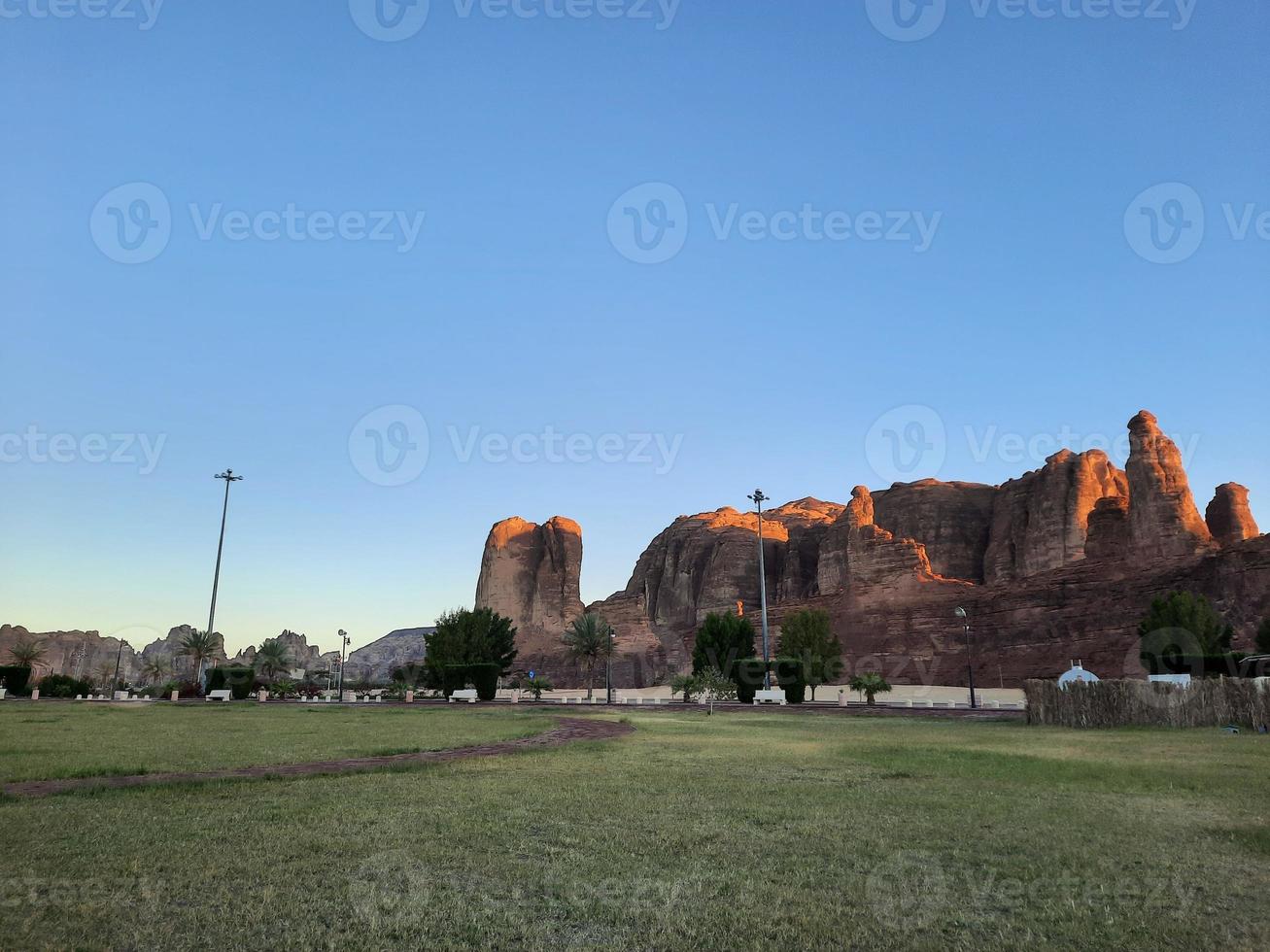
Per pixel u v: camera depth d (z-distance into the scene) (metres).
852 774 19.00
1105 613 105.31
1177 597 73.69
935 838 11.82
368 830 12.18
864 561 145.75
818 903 8.77
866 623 133.50
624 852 10.93
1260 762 21.95
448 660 98.06
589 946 7.53
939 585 135.25
